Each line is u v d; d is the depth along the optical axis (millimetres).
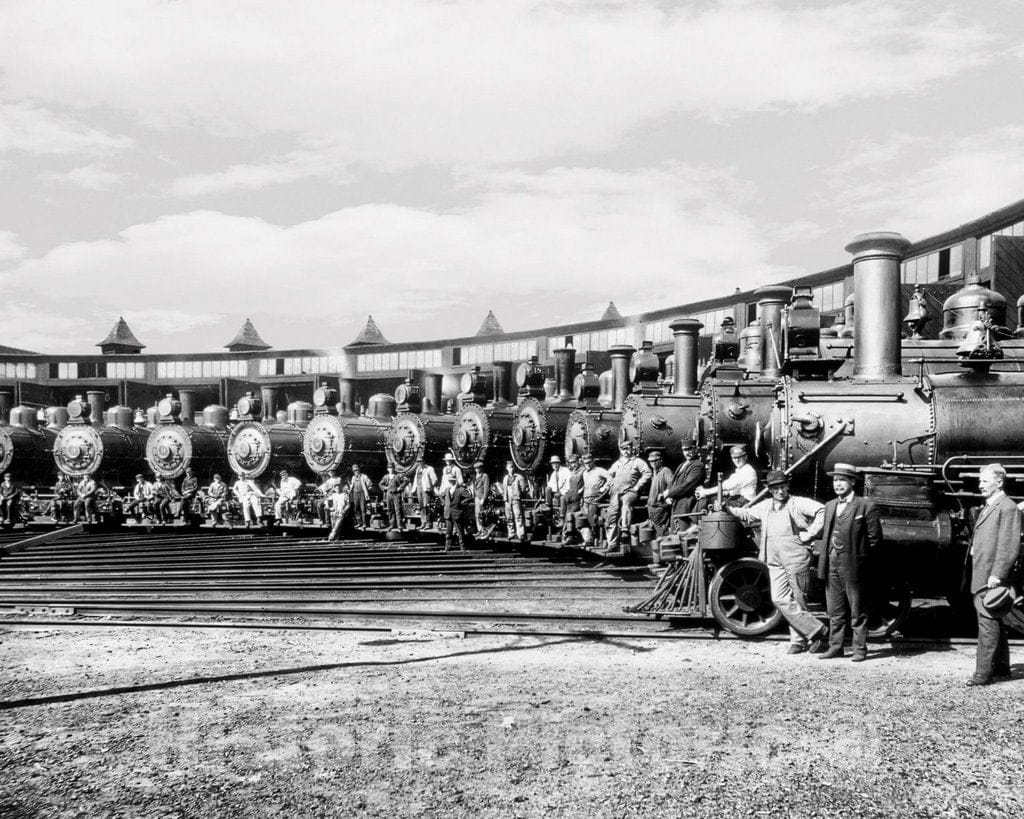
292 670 8016
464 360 43094
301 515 24609
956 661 8109
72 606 11602
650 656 8438
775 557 8578
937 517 9273
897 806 4531
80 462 29078
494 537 18906
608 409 20109
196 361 48094
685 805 4578
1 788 5000
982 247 25062
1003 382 10141
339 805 4676
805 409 10367
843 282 29422
